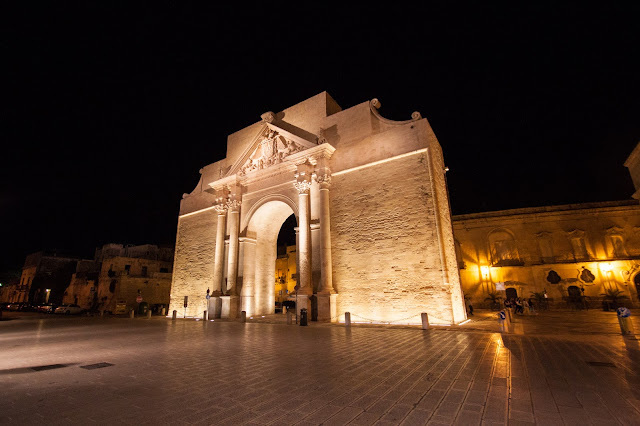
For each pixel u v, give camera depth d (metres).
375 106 21.48
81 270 49.56
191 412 4.93
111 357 9.40
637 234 27.55
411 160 18.89
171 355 9.53
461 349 9.48
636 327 13.45
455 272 19.58
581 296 26.88
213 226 27.62
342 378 6.61
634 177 23.36
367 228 19.39
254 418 4.63
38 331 17.28
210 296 24.12
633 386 5.68
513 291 29.14
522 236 30.06
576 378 6.22
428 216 17.67
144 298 39.47
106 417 4.80
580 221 29.02
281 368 7.57
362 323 18.00
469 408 4.83
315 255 20.44
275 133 24.69
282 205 24.83
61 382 6.77
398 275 17.88
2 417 4.86
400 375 6.75
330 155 21.81
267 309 25.58
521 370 6.88
